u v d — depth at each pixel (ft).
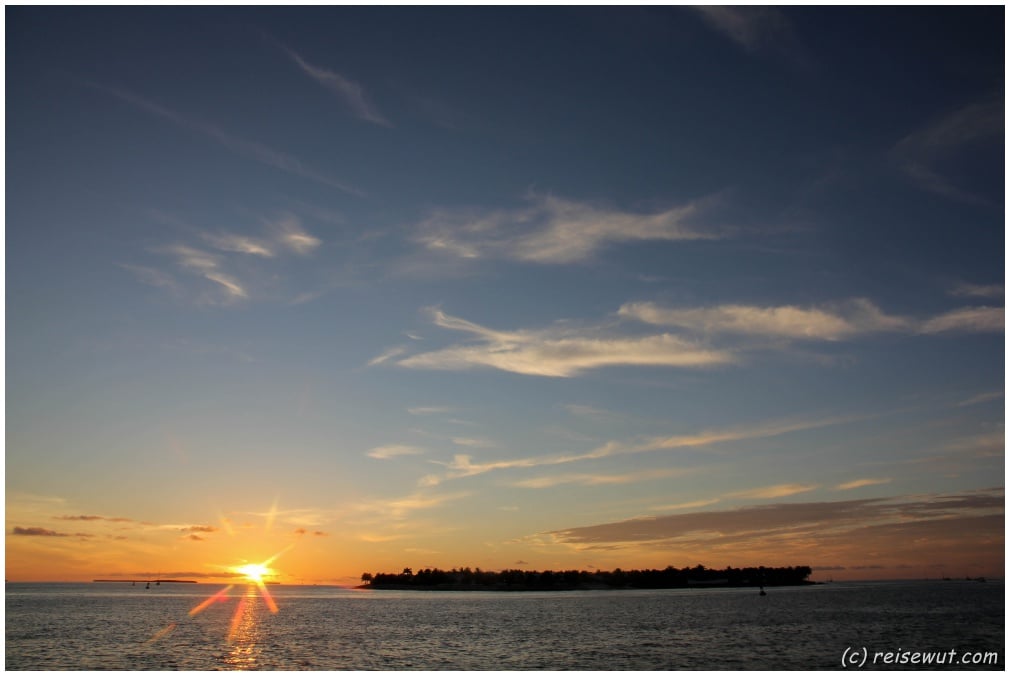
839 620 468.34
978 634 377.30
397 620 520.42
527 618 530.27
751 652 321.93
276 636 406.62
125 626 458.50
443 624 482.28
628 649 336.29
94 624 471.21
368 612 624.18
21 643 364.79
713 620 483.92
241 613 604.08
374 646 359.46
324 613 609.42
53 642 370.12
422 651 339.57
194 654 331.57
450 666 296.10
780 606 638.12
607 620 500.74
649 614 554.46
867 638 365.20
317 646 360.48
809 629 410.52
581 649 338.75
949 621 451.53
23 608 640.17
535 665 294.87
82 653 332.19
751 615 522.47
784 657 308.60
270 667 295.69
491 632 422.41
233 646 360.28
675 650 330.75
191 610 637.30
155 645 361.30
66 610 616.39
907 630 398.62
